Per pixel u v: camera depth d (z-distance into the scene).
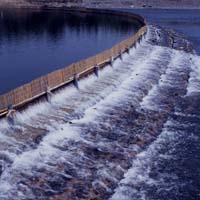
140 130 37.41
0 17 132.12
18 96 34.41
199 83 54.25
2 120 32.31
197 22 132.50
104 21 130.00
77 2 197.75
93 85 46.12
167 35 95.19
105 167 30.09
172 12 175.62
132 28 112.69
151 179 29.89
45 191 26.28
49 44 83.81
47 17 139.00
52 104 38.50
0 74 56.41
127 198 27.28
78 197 26.23
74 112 38.38
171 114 42.62
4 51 74.69
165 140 36.47
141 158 32.69
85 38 94.00
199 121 41.25
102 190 27.55
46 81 38.41
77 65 44.34
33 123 34.47
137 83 50.34
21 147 30.45
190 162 32.81
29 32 101.44
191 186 29.53
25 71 58.69
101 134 35.28
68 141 33.00
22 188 26.12
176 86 51.88
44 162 29.36
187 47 81.12
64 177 28.06
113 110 40.84
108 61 53.41
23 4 179.12
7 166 27.91
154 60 64.50
